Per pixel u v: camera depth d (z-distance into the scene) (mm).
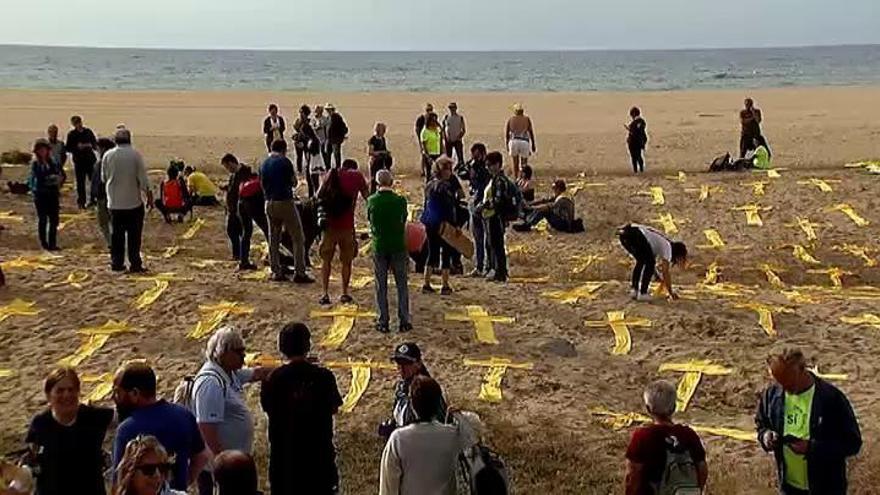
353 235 12719
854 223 19641
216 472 5289
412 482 6219
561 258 17844
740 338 12289
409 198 21922
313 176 21969
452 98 59375
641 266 13531
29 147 31781
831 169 23922
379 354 11547
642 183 22859
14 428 9930
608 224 20094
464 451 6273
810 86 83938
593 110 49625
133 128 39219
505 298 13547
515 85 95938
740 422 10320
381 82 103938
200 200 21641
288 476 6930
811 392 6578
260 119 44250
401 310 12102
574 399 10734
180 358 11531
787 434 6617
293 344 6969
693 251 18328
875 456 9266
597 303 13406
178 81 102250
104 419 6266
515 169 23062
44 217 16891
